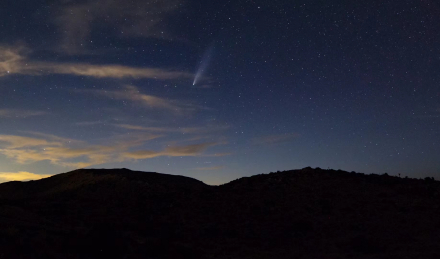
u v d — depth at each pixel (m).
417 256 17.83
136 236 23.88
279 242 23.94
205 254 20.38
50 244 16.73
